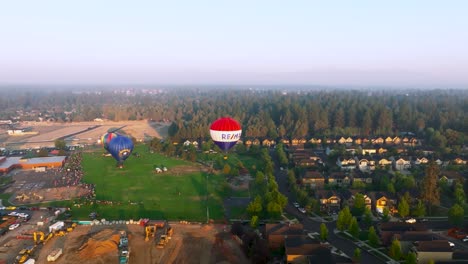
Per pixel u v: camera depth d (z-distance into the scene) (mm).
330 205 92062
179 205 94500
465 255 63031
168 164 137250
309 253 62812
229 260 65062
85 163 138500
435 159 130125
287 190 105562
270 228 72812
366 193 93812
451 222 78312
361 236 75250
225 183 112312
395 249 64625
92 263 63875
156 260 65188
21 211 89000
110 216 86562
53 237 74250
